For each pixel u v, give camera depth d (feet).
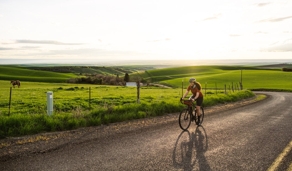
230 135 29.99
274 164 19.92
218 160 20.76
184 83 343.26
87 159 20.40
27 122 30.22
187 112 33.76
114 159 20.54
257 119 43.39
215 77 372.38
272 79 338.54
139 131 31.09
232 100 85.81
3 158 20.36
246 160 20.83
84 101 78.13
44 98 88.63
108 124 35.53
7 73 435.94
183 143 25.84
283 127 35.76
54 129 30.48
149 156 21.47
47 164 19.15
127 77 417.69
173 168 18.83
